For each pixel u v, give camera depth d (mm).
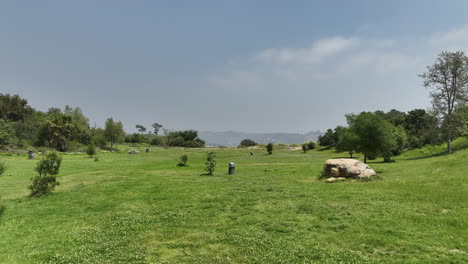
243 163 39188
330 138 78875
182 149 86062
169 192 16328
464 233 7848
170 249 7766
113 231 9523
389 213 10141
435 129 44188
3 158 40125
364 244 7527
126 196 15555
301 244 7676
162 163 38375
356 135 29422
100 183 20062
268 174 24391
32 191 16156
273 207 11812
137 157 49719
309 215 10438
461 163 21203
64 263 7047
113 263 6934
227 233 8812
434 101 43938
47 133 63188
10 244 8539
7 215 12078
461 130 38594
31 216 11898
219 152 71812
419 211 10266
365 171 19219
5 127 54375
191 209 12156
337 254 6926
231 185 18250
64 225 10484
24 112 77875
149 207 12891
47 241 8719
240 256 7109
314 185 17172
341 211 10703
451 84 42312
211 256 7184
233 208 12000
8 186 19562
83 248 8023
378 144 27375
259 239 8180
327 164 20438
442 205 10922
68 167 31344
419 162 28812
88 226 10281
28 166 31203
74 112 99625
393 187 15039
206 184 19000
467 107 39750
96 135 77688
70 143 68438
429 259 6383
